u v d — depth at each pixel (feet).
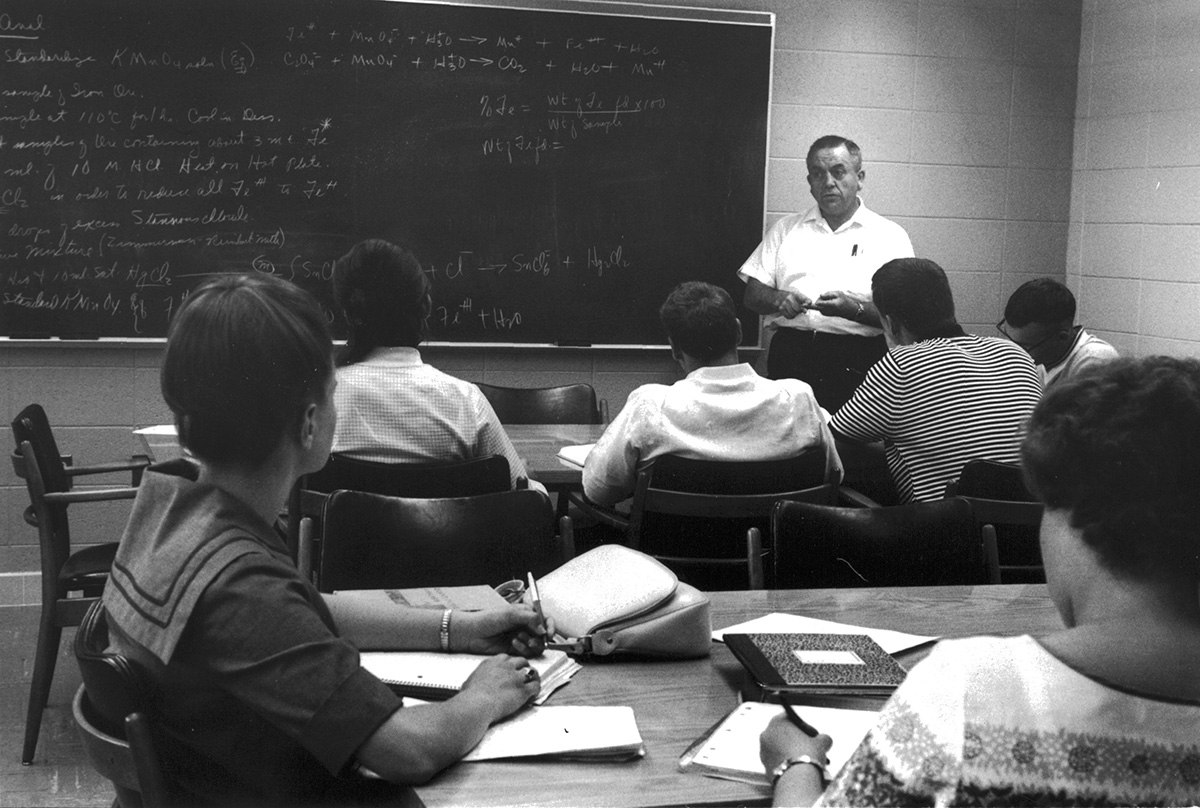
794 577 7.23
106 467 11.42
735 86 16.02
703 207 16.14
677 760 4.34
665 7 15.70
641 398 9.34
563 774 4.18
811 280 15.79
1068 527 3.04
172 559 3.85
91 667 3.83
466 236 15.55
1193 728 2.73
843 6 16.30
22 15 13.93
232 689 3.76
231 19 14.49
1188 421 2.91
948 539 7.40
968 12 16.65
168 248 14.65
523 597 5.75
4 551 14.65
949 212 16.96
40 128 14.12
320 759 3.81
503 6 15.26
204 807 3.91
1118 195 16.26
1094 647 2.85
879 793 2.81
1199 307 14.79
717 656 5.57
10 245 14.20
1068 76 17.04
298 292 4.17
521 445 11.69
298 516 8.71
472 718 4.29
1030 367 10.56
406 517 6.85
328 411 4.20
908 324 10.88
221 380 3.94
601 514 10.12
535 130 15.57
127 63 14.26
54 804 9.07
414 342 8.99
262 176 14.83
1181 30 15.01
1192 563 2.89
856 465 11.44
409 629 5.21
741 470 9.15
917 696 2.87
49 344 14.46
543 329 15.93
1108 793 2.70
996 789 2.71
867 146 16.61
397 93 15.11
